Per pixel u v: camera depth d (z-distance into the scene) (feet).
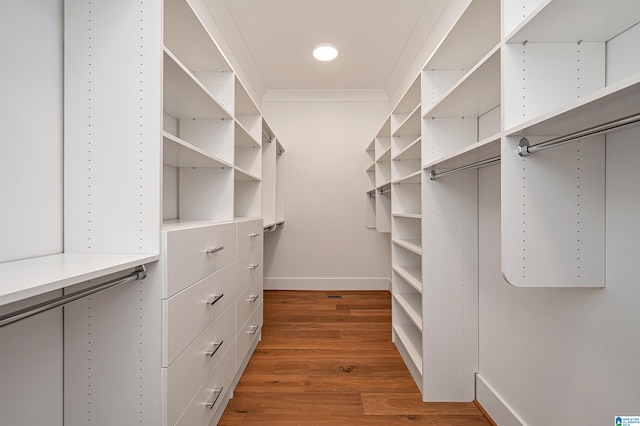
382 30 8.39
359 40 8.87
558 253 3.07
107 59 3.40
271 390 5.71
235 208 8.46
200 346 4.03
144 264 3.19
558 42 3.08
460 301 5.53
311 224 12.66
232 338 5.29
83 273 2.33
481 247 5.45
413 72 9.32
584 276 3.06
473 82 4.06
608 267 3.02
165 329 3.23
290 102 12.57
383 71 10.85
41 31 3.15
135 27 3.39
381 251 12.66
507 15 3.08
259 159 8.41
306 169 12.64
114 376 3.25
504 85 3.06
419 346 6.50
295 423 4.84
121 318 3.24
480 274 5.48
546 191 3.07
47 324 3.13
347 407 5.26
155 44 3.38
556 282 3.07
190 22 4.37
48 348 3.14
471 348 5.52
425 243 5.55
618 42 2.93
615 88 1.90
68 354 3.29
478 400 5.38
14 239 2.88
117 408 3.25
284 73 10.97
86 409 3.28
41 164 3.15
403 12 7.66
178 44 4.97
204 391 4.15
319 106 12.58
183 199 6.11
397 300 7.59
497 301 4.92
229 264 5.15
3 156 2.79
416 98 7.21
